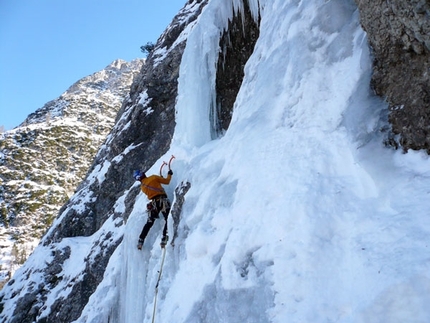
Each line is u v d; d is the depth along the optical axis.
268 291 3.07
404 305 2.23
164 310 4.59
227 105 7.39
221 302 3.47
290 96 4.42
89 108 117.56
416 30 2.94
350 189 3.17
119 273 7.78
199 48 7.25
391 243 2.58
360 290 2.53
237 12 7.23
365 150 3.27
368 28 3.62
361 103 3.57
